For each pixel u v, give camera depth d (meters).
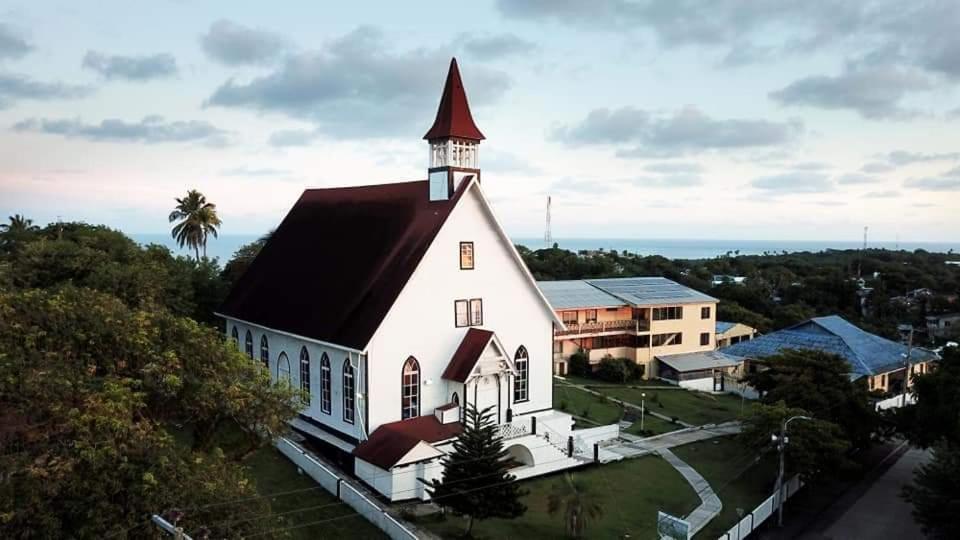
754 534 35.78
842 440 39.84
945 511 31.17
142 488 18.94
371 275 40.12
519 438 38.12
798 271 159.00
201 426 27.72
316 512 31.36
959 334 94.44
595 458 41.56
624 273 124.94
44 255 48.38
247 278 52.06
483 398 40.22
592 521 33.56
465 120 40.62
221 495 20.95
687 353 76.44
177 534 17.00
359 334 36.97
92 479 18.59
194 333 27.20
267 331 46.47
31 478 17.72
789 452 38.50
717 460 44.25
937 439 39.91
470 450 30.05
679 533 29.86
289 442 38.19
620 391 63.88
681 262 170.38
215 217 78.94
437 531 30.78
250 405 26.98
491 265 41.62
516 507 29.98
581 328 71.31
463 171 40.53
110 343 23.89
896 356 63.78
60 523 17.86
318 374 40.81
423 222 40.41
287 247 50.31
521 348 43.41
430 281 38.81
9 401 19.58
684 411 56.53
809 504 41.38
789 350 48.09
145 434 20.33
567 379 68.50
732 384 66.81
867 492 44.06
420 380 38.72
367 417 36.66
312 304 42.69
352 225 45.66
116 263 49.78
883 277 142.50
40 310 23.31
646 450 45.28
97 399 20.19
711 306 78.31
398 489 33.31
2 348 21.03
